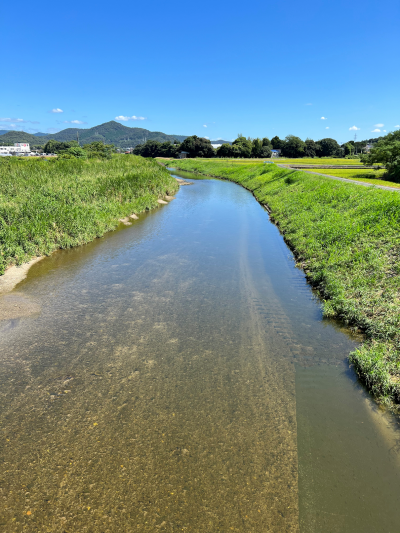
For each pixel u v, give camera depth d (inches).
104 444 164.6
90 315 302.2
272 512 133.8
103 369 224.5
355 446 165.6
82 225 562.9
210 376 218.7
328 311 304.7
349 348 254.7
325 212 621.9
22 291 351.3
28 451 160.4
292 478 148.5
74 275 401.4
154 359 236.8
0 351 243.6
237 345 257.0
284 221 705.0
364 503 138.1
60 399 195.8
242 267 445.1
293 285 385.7
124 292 354.9
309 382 214.1
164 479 146.9
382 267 341.4
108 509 134.2
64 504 136.1
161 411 187.0
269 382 213.8
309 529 127.7
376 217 465.7
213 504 136.5
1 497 138.3
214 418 182.5
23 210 521.0
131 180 934.4
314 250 468.8
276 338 268.4
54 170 913.5
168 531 126.0
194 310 316.2
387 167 1244.5
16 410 187.0
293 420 182.1
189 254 498.6
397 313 261.9
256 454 160.2
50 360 233.9
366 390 207.8
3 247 427.2
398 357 220.2
